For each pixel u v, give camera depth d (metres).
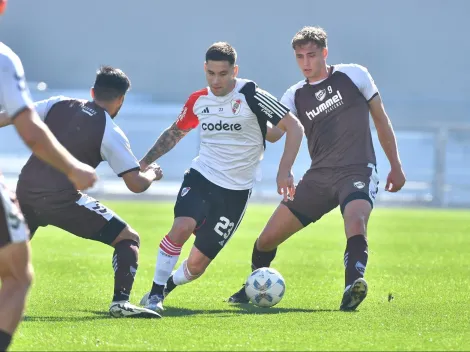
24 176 19.86
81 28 135.50
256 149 23.19
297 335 17.72
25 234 13.26
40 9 134.50
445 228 60.19
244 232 54.62
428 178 99.81
